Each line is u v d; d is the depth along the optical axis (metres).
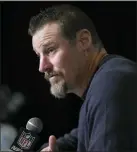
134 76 3.18
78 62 3.69
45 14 3.73
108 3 9.24
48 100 9.01
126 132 2.84
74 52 3.66
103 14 9.27
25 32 9.17
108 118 2.88
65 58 3.61
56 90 3.76
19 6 9.14
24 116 8.39
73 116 8.90
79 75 3.72
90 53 3.76
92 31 3.86
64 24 3.64
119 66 3.42
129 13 9.19
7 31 9.14
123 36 9.20
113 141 2.79
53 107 8.96
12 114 8.02
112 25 9.23
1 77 9.05
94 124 2.99
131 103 2.97
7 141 6.21
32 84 9.08
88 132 3.20
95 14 9.30
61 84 3.69
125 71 3.23
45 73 3.74
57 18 3.68
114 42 9.23
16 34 9.17
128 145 2.80
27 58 9.14
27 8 9.15
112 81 3.10
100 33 9.24
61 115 8.93
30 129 3.94
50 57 3.66
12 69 9.12
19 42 9.17
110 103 2.94
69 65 3.64
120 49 9.20
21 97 8.59
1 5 9.07
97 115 2.97
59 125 8.91
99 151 2.81
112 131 2.82
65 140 5.08
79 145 3.46
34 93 9.03
